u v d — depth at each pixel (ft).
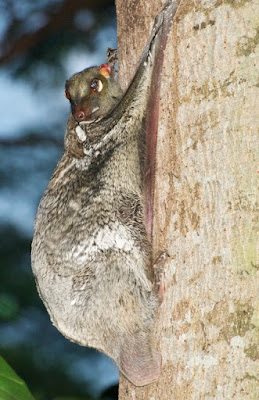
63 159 30.17
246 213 22.54
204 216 23.40
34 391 48.19
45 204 29.32
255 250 22.29
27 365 49.65
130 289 26.16
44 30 51.96
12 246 52.49
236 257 22.47
